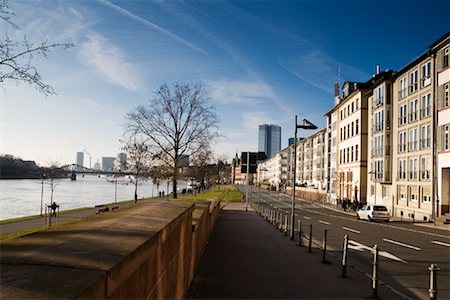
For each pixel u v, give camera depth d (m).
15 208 44.28
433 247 17.41
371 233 23.34
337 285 9.51
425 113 37.66
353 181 57.06
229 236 19.31
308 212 45.22
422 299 8.60
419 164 38.22
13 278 2.08
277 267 11.58
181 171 43.16
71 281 2.10
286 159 146.38
